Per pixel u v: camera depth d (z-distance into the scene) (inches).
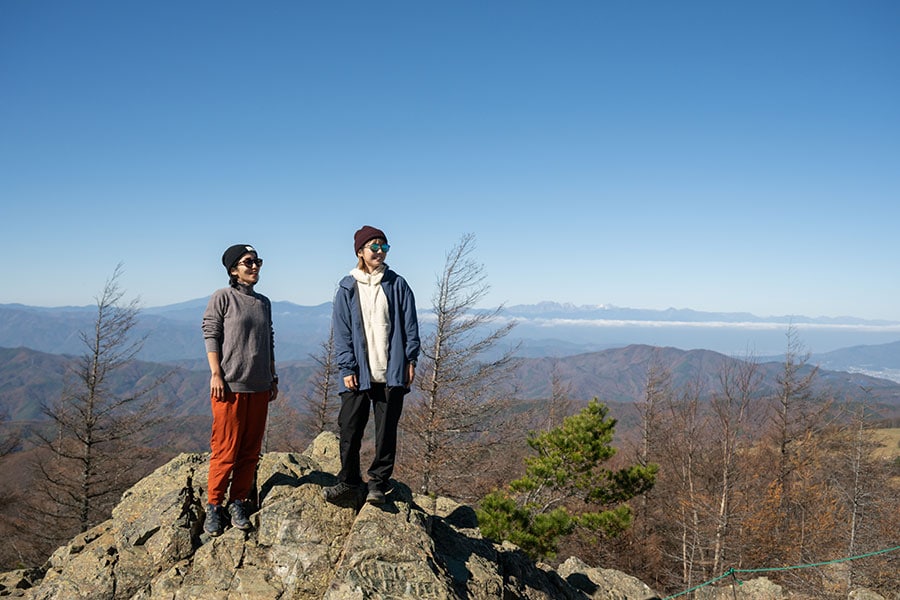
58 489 862.5
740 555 852.6
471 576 194.5
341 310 185.9
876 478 805.2
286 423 1091.9
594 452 540.4
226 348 183.0
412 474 735.7
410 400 757.3
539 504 567.5
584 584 327.9
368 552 169.8
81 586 171.9
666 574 982.4
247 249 188.4
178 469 217.6
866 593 665.6
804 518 962.1
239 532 185.3
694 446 906.1
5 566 878.4
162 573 174.9
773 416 1050.7
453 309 724.7
